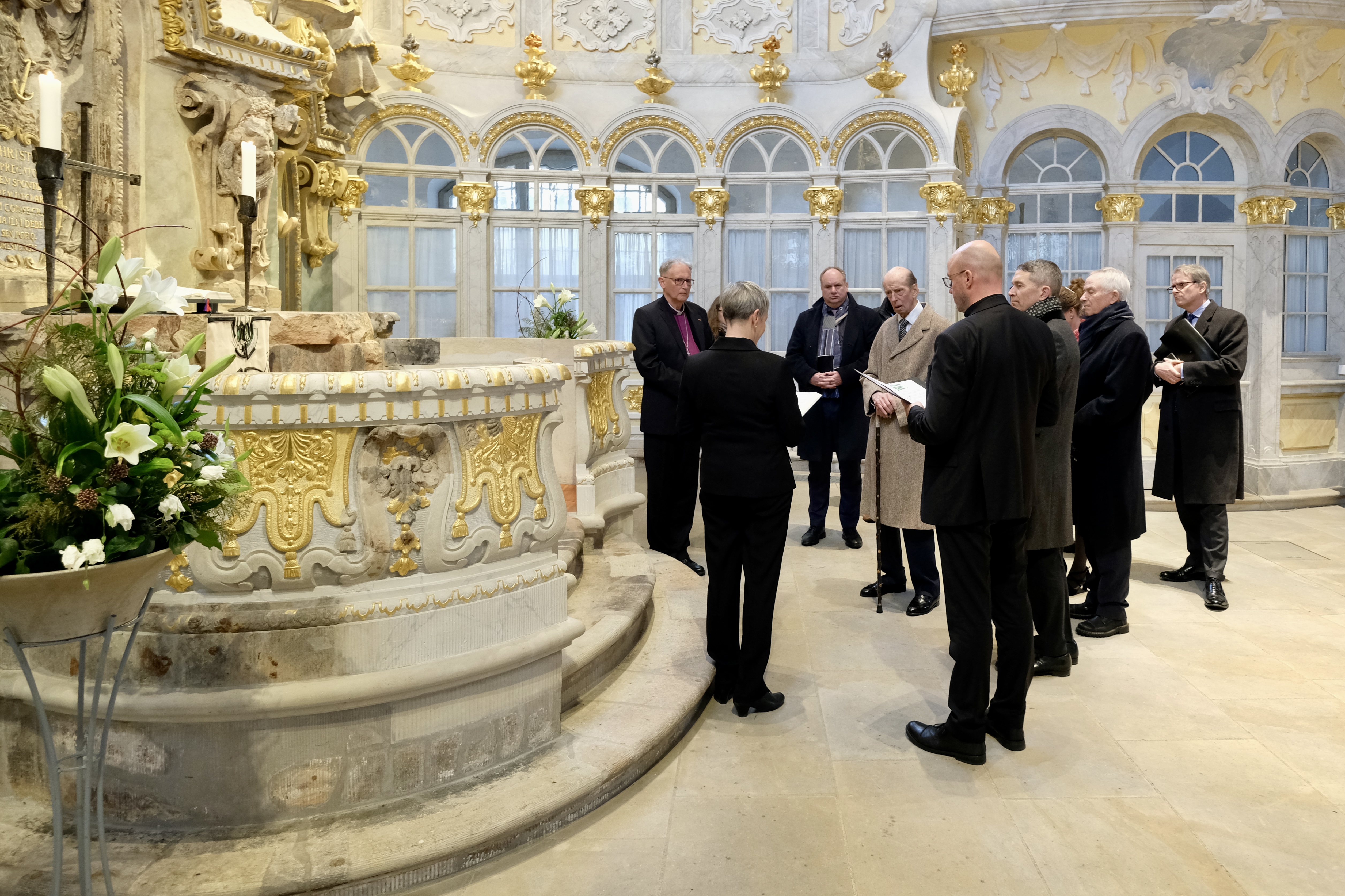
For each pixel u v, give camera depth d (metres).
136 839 2.59
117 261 2.15
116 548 1.91
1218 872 2.57
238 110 4.49
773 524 3.49
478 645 2.85
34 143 3.76
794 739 3.42
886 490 4.80
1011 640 3.27
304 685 2.62
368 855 2.47
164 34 4.25
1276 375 8.73
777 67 8.95
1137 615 4.97
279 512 2.63
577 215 9.07
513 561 2.97
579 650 3.42
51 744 2.03
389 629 2.70
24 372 2.00
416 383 2.64
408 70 8.56
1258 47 8.62
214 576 2.61
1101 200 9.12
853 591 5.38
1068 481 3.94
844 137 8.98
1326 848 2.69
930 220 8.87
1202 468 5.09
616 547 5.11
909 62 8.89
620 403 5.73
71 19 3.91
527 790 2.81
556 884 2.52
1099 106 9.09
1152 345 9.23
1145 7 8.38
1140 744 3.39
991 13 8.67
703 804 2.96
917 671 4.11
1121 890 2.48
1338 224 9.06
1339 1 8.20
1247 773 3.16
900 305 4.89
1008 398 3.04
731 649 3.65
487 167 8.86
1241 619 4.89
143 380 2.08
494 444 2.88
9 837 2.60
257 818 2.65
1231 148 9.03
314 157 6.34
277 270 5.30
